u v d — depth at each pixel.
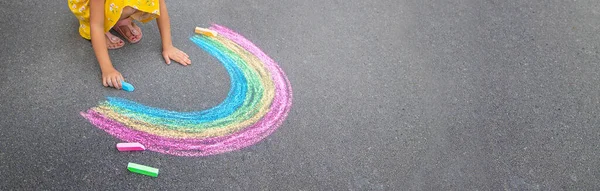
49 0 2.48
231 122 2.19
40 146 1.99
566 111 2.51
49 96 2.13
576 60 2.76
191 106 2.21
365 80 2.46
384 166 2.17
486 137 2.34
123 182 1.95
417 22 2.81
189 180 1.99
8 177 1.90
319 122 2.26
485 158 2.27
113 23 2.14
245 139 2.14
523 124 2.42
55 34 2.36
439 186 2.15
